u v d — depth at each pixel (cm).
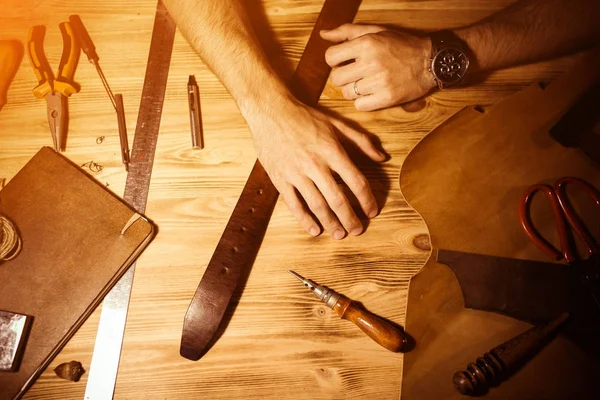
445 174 55
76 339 52
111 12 63
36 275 52
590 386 47
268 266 53
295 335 51
